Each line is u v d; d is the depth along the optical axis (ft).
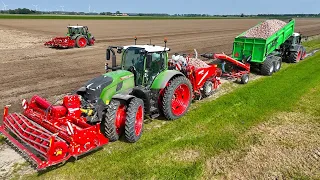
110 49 27.14
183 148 22.53
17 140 22.27
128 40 101.09
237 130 25.80
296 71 48.52
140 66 25.44
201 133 25.16
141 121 23.73
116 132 22.59
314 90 37.45
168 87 26.66
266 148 22.72
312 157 21.53
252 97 34.63
